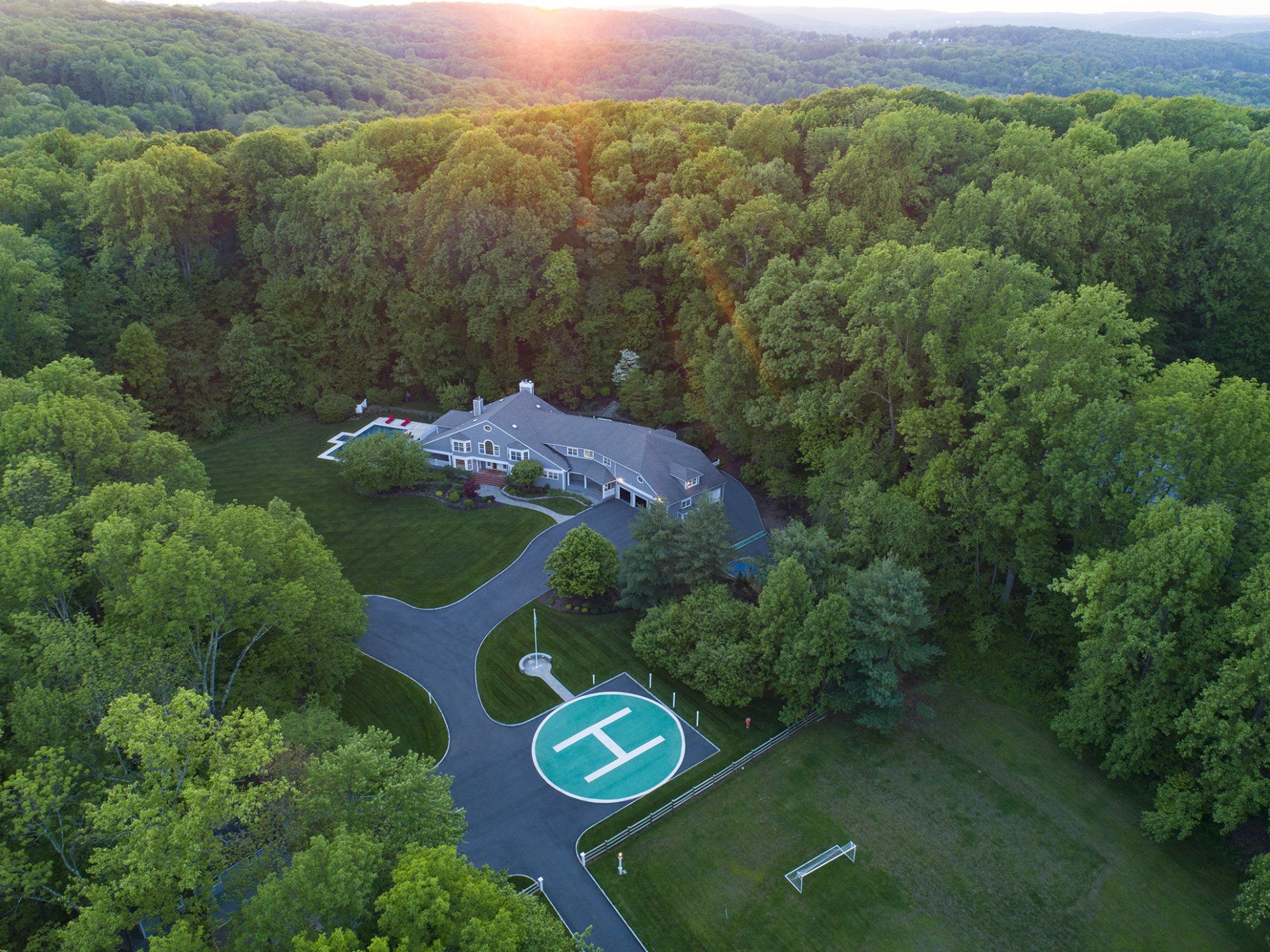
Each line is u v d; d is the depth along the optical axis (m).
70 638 37.06
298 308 94.12
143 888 27.47
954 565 55.91
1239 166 76.00
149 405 85.69
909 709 52.19
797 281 70.75
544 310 90.62
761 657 51.16
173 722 30.14
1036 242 73.12
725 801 46.41
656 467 73.75
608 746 50.03
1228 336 77.38
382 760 34.94
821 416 64.75
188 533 42.91
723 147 96.38
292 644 47.88
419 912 25.98
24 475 45.34
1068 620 52.12
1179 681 42.28
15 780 29.81
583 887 41.38
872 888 41.28
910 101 96.88
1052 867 42.19
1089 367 51.19
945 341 58.44
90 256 93.88
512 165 89.75
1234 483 46.09
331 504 76.75
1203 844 42.78
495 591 64.50
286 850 30.47
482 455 81.69
